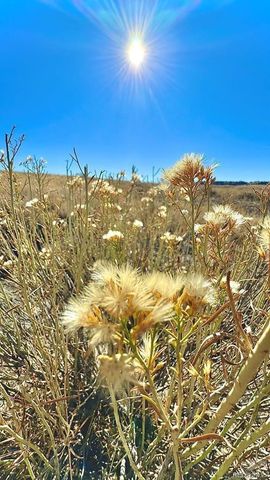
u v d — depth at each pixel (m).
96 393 2.29
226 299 1.86
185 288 0.97
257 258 2.61
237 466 1.51
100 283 0.90
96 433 2.09
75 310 0.89
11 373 2.61
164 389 2.20
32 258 2.76
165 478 1.59
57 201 4.30
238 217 1.85
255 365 0.96
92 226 3.74
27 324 3.06
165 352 2.44
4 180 2.88
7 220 2.96
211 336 1.14
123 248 3.53
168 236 3.32
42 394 2.11
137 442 2.02
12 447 2.07
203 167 1.87
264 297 2.33
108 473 1.86
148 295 0.85
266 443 1.48
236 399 1.01
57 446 1.94
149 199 5.18
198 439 0.96
